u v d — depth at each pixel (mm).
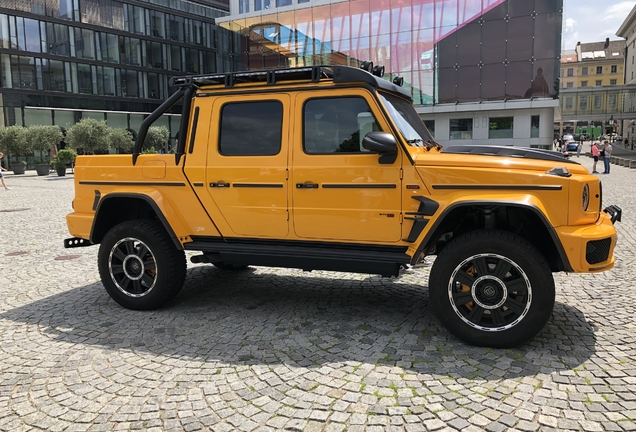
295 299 5250
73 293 5656
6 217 12266
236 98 4539
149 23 47812
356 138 4141
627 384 3189
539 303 3600
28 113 40250
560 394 3078
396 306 4941
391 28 33812
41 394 3252
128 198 5016
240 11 39219
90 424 2881
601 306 4766
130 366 3645
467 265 3863
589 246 3584
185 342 4090
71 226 5254
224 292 5551
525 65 31016
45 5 40688
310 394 3158
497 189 3717
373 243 4148
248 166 4453
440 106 33125
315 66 4219
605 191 14820
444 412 2902
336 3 35281
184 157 4711
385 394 3129
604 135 81625
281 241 4492
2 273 6668
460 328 3838
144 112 47875
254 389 3246
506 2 30719
